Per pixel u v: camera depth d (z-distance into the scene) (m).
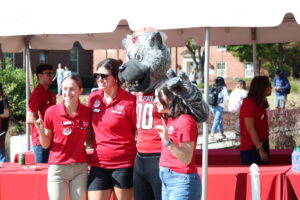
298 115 9.39
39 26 5.02
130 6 4.81
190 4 4.64
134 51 4.62
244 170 5.00
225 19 4.52
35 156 6.14
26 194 5.13
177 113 3.97
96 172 4.57
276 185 4.73
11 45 8.02
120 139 4.52
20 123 13.23
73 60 38.06
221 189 4.82
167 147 4.00
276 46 28.59
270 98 18.78
